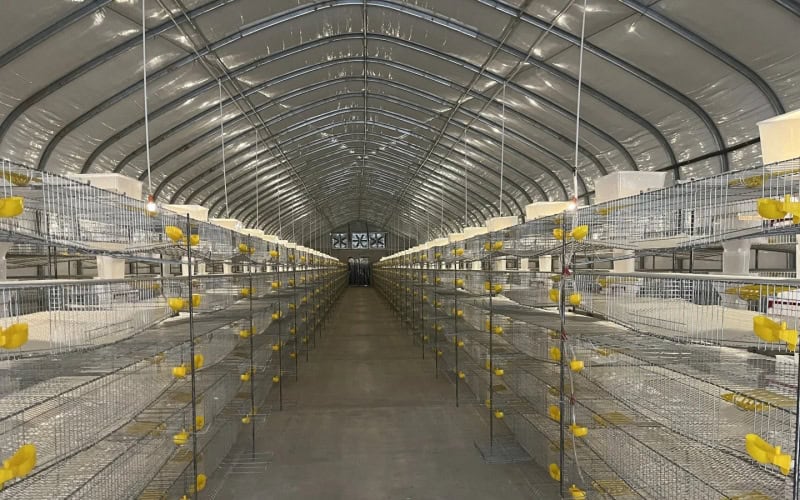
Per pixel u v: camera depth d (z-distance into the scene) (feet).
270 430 16.75
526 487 12.48
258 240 20.24
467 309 22.59
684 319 7.73
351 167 59.77
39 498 7.27
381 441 15.67
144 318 9.39
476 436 16.06
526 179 41.11
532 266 24.29
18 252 18.51
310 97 32.53
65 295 7.28
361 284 127.34
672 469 7.86
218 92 26.61
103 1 16.62
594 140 27.96
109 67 20.30
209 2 18.99
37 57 17.94
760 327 4.93
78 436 7.57
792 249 18.07
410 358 29.45
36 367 8.68
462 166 46.09
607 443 9.96
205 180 41.57
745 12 14.78
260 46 23.47
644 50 18.71
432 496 12.09
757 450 4.97
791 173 6.13
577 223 10.21
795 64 15.81
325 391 21.77
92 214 8.16
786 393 6.77
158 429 10.19
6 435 7.25
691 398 8.11
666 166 25.40
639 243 8.89
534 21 19.83
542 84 24.61
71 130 23.61
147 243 9.97
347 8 22.24
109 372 8.38
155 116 25.90
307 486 12.62
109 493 8.35
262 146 39.17
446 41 24.00
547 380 13.20
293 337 27.02
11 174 6.74
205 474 12.75
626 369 10.09
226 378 15.67
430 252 32.45
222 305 14.96
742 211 6.91
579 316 15.16
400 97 33.73
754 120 19.03
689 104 20.58
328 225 114.32
